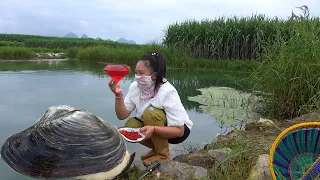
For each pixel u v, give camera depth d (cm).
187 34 1267
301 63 446
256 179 222
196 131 386
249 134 335
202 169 246
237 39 1193
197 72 1040
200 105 532
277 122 390
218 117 456
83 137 238
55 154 229
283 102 459
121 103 285
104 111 423
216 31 1223
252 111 495
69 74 814
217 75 964
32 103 451
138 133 273
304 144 200
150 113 277
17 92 528
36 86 596
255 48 1128
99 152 237
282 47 479
